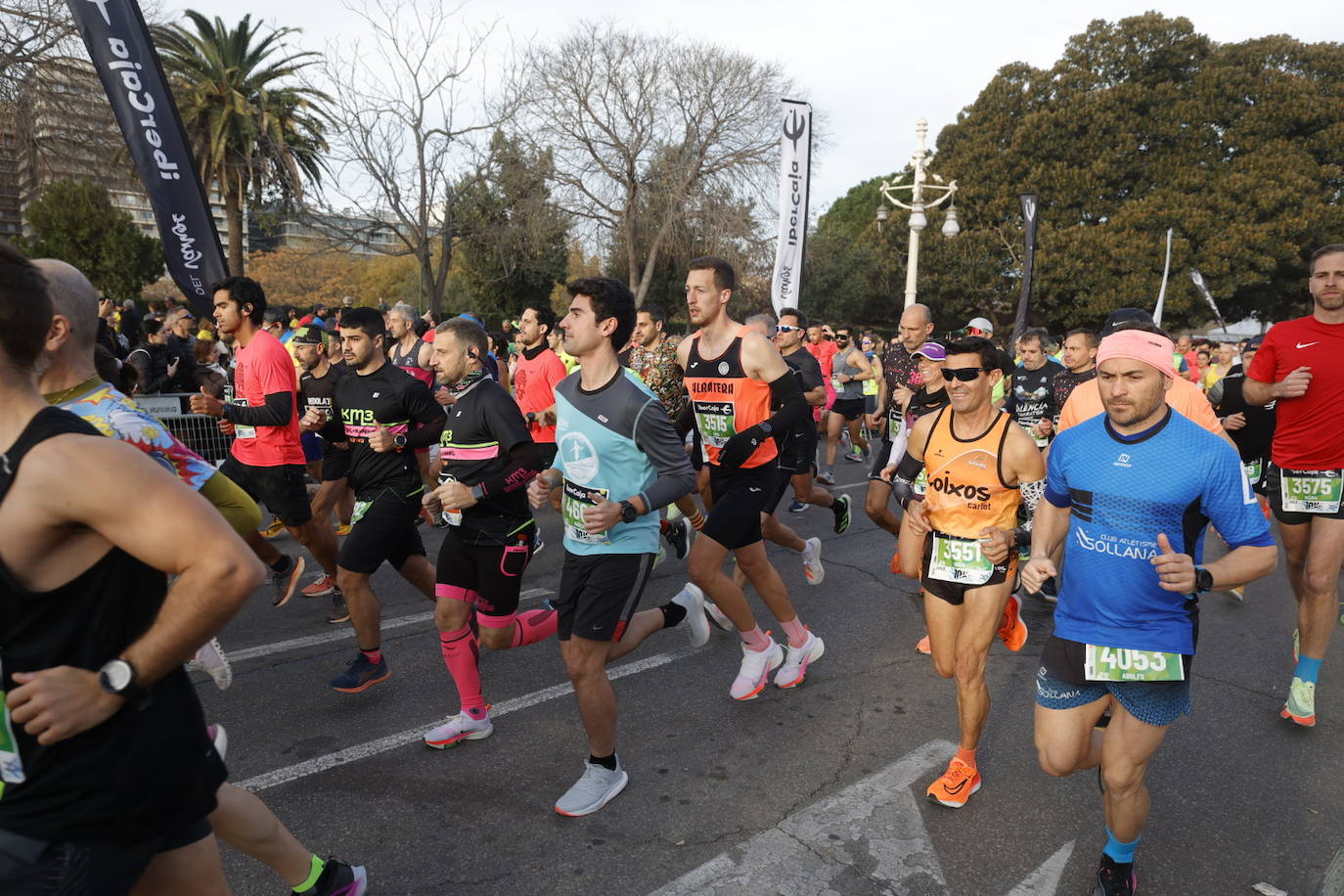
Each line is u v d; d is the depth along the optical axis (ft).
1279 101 108.88
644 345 20.06
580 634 10.12
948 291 123.44
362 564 13.07
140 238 99.45
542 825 10.06
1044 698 8.75
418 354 26.32
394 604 18.21
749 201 92.94
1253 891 9.19
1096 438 8.41
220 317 15.33
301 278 163.94
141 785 4.80
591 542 10.16
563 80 85.81
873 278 134.82
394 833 9.82
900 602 19.19
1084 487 8.36
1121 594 8.11
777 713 13.29
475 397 11.48
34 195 75.31
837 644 16.46
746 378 13.48
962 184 120.67
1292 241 105.09
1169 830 10.30
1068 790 11.10
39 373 4.79
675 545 19.02
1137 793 8.39
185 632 4.45
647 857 9.47
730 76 89.76
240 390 15.75
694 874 9.17
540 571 20.94
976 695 10.53
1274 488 14.40
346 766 11.36
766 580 13.78
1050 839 9.99
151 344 32.22
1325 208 104.58
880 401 27.73
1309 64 112.98
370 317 12.91
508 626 11.86
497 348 30.68
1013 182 116.37
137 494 4.34
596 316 9.87
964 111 125.80
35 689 4.33
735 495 13.14
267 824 7.22
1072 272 108.68
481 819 10.16
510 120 75.15
